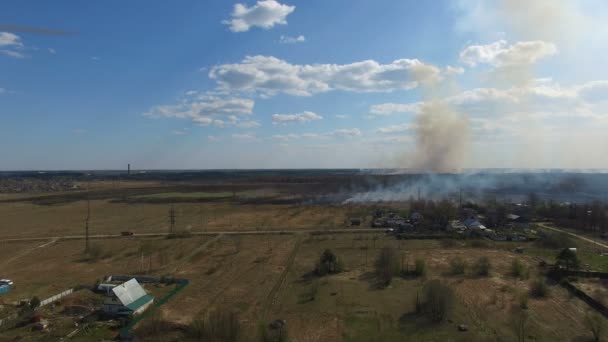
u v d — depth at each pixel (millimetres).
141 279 61219
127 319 45531
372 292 54344
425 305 47812
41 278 63812
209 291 55781
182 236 96750
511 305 49281
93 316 46812
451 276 61125
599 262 68375
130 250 83188
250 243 88125
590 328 42406
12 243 91625
